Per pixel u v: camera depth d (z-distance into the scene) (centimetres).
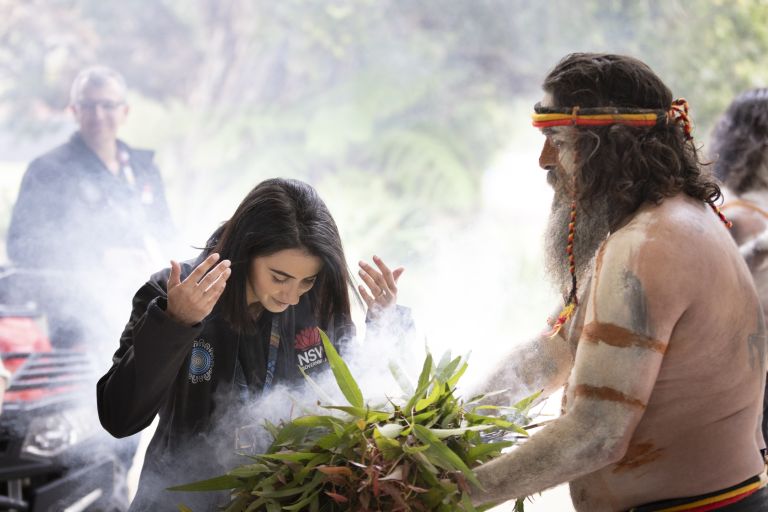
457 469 192
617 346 185
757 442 214
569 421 188
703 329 189
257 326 240
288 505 204
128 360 220
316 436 211
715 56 1009
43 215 452
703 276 188
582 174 198
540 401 233
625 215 196
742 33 1013
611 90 196
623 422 185
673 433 194
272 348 242
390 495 192
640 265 186
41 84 1252
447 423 206
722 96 998
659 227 189
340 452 199
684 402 193
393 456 195
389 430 194
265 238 224
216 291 212
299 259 226
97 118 465
